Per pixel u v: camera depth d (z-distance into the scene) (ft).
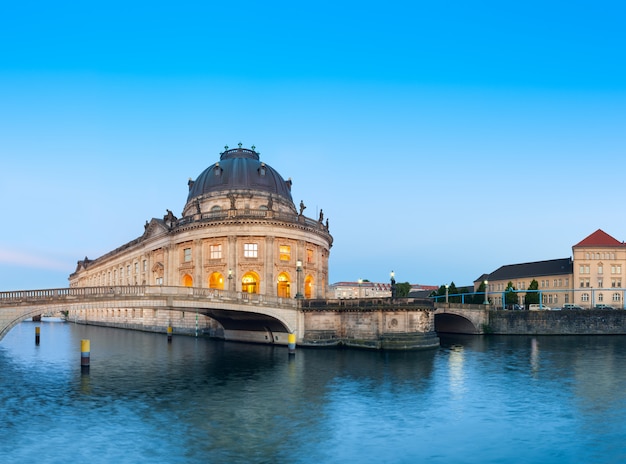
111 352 168.96
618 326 260.42
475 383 110.93
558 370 129.80
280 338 190.29
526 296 377.71
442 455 65.62
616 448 68.44
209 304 161.68
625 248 381.40
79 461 62.80
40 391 102.22
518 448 68.33
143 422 79.61
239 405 90.58
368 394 99.50
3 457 64.08
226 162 261.85
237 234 223.30
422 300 181.68
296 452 66.23
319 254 250.57
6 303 126.82
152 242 277.85
